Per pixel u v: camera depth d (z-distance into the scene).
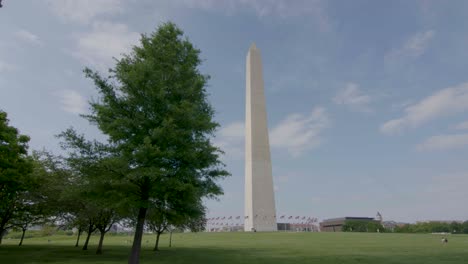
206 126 15.56
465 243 40.16
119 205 14.58
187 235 65.75
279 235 56.91
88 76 15.16
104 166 14.49
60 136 14.90
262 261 22.30
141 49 16.91
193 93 16.25
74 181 25.17
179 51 17.14
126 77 14.95
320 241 44.66
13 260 23.72
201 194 15.07
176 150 14.73
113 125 14.39
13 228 39.16
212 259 23.91
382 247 34.31
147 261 22.97
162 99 14.92
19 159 23.69
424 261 21.69
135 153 13.86
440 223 118.25
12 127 23.70
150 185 14.71
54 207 27.42
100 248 30.00
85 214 27.23
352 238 50.34
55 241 59.06
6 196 24.45
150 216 18.88
